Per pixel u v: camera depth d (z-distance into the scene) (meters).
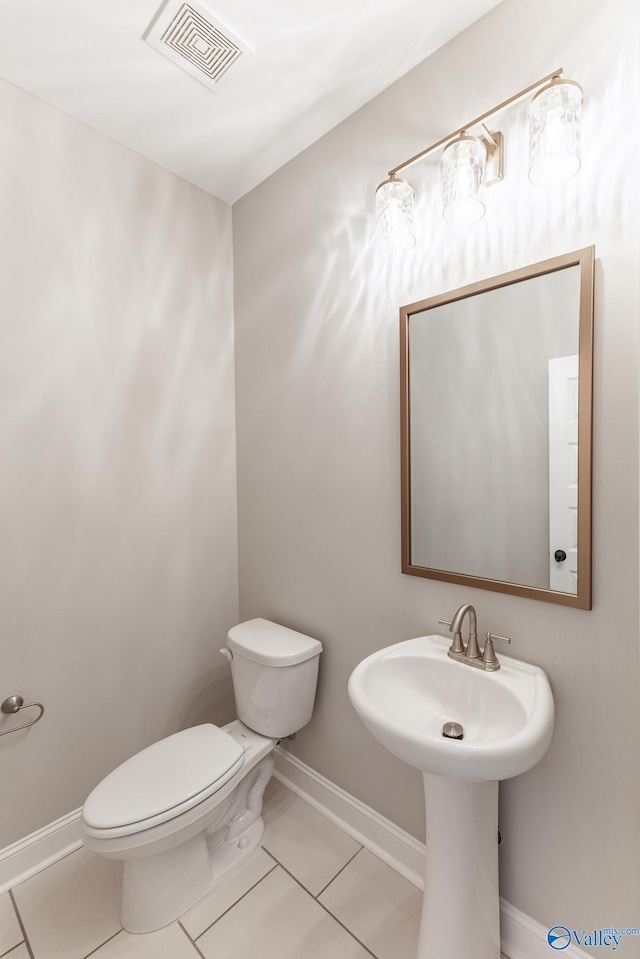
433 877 1.14
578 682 1.10
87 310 1.62
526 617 1.18
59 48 1.29
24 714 1.50
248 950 1.26
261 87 1.44
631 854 1.04
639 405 0.98
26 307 1.47
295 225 1.77
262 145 1.71
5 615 1.46
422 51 1.31
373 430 1.52
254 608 2.05
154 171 1.80
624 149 0.99
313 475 1.74
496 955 1.17
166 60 1.34
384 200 1.25
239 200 2.04
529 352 1.15
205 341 1.99
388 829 1.54
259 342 1.96
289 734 1.67
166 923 1.32
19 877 1.48
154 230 1.80
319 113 1.55
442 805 1.10
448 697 1.20
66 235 1.56
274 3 1.17
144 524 1.80
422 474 1.38
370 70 1.38
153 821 1.21
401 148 1.41
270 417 1.92
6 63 1.34
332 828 1.69
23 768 1.50
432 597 1.38
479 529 1.26
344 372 1.61
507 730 1.06
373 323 1.51
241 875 1.49
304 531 1.79
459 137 1.11
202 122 1.59
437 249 1.33
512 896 1.24
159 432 1.84
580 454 1.05
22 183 1.46
